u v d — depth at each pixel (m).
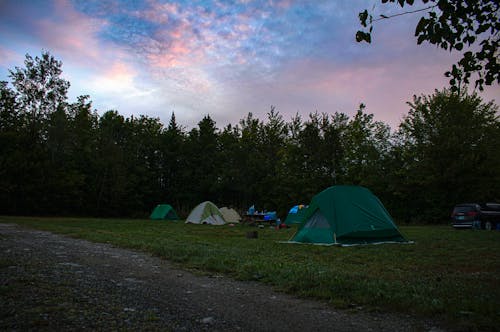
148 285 6.45
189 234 18.11
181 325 4.33
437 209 35.53
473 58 5.94
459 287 6.31
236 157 48.94
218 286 6.57
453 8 5.33
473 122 34.59
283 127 54.41
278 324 4.47
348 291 5.94
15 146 38.72
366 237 13.86
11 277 6.23
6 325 4.00
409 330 4.28
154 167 55.28
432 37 5.57
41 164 39.25
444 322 4.55
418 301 5.26
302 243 13.98
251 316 4.79
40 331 3.90
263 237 17.08
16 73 39.66
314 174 43.28
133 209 51.56
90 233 16.06
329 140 42.53
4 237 12.95
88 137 47.69
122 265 8.41
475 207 24.16
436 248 12.57
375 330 4.28
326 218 13.93
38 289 5.57
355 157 43.53
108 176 47.97
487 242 14.66
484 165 32.81
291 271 7.39
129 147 52.91
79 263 8.33
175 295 5.80
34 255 9.02
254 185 48.66
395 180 38.31
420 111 37.78
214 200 55.72
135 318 4.50
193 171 55.75
